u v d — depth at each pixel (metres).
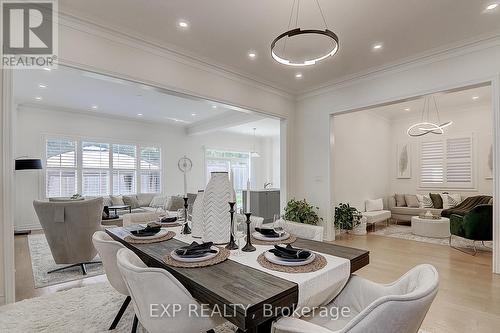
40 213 3.13
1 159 2.44
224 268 1.44
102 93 5.30
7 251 2.46
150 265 1.69
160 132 8.21
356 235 5.55
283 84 4.96
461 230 4.39
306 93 5.32
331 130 4.99
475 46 3.37
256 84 4.76
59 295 2.63
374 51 3.67
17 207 5.91
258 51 3.69
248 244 1.78
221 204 1.95
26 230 5.91
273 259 1.52
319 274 1.37
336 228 5.50
